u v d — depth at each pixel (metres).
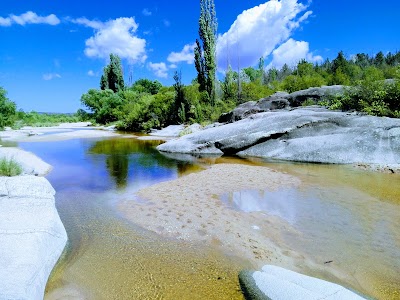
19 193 6.01
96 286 3.95
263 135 14.12
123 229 5.70
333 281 3.95
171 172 10.84
